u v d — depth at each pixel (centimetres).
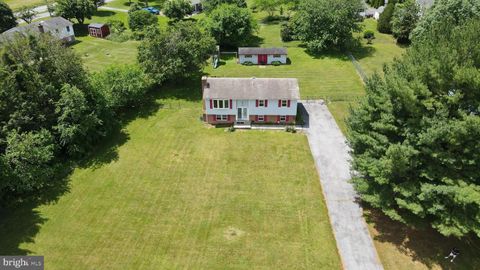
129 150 4122
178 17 8794
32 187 3509
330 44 6712
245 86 4484
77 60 4206
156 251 2867
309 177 3619
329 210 3216
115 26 8262
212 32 6900
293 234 2991
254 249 2867
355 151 3189
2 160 3291
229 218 3167
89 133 4091
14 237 3020
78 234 3036
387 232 2980
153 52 5134
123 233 3036
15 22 8062
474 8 5078
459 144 2492
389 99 2830
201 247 2895
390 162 2591
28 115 3675
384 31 7469
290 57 6662
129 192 3494
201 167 3816
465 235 2914
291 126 4466
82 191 3525
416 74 2686
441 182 2625
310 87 5409
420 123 2616
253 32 7700
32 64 3838
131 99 4781
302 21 6688
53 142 3828
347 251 2827
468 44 2584
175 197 3416
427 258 2744
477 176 2533
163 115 4822
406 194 2605
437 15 5300
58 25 7356
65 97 3775
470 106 2584
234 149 4091
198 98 5244
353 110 3319
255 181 3591
